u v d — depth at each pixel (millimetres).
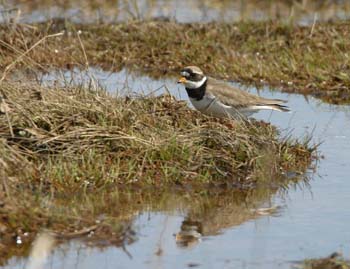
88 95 16328
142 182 14742
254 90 21562
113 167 14773
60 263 11711
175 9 28359
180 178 14992
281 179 15547
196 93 17188
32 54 22062
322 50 23688
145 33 25016
